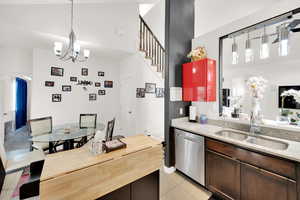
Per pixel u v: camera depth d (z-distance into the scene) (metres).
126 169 1.19
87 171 0.99
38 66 3.53
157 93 4.62
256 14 1.95
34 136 2.52
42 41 3.17
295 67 2.73
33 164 1.54
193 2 3.00
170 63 2.61
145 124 4.31
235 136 2.10
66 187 0.91
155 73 4.56
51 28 2.85
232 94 2.82
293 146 1.47
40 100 3.56
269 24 1.89
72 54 2.38
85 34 3.26
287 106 2.09
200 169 2.08
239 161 1.62
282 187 1.30
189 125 2.45
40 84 3.56
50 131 2.84
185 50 2.83
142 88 4.21
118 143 1.33
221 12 3.86
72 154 1.18
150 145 1.39
